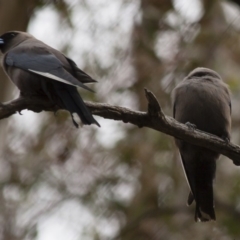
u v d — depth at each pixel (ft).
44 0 50.78
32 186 48.91
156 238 48.88
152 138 48.39
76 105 29.01
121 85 49.01
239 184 49.75
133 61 49.78
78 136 48.34
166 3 50.98
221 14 52.90
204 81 35.01
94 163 48.37
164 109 48.34
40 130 49.14
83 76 32.04
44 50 32.55
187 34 51.03
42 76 30.19
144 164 48.44
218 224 48.85
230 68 51.67
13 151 49.29
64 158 48.19
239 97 50.34
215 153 32.50
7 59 32.12
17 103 29.30
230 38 52.19
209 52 50.90
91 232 47.88
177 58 49.85
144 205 49.19
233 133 50.26
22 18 51.13
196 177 33.17
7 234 48.29
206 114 33.91
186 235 48.60
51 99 30.07
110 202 48.78
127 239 48.78
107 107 29.32
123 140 48.47
